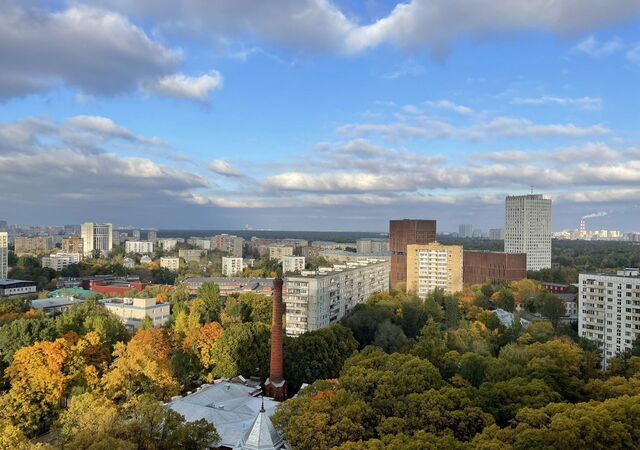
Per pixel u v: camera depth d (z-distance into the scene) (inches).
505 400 4040.4
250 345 5944.9
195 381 6117.1
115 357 6190.9
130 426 3486.7
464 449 3051.2
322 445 3363.7
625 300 7121.1
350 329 6742.1
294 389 5693.9
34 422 4753.9
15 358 5064.0
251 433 3545.8
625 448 3186.5
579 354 5428.2
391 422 3543.3
